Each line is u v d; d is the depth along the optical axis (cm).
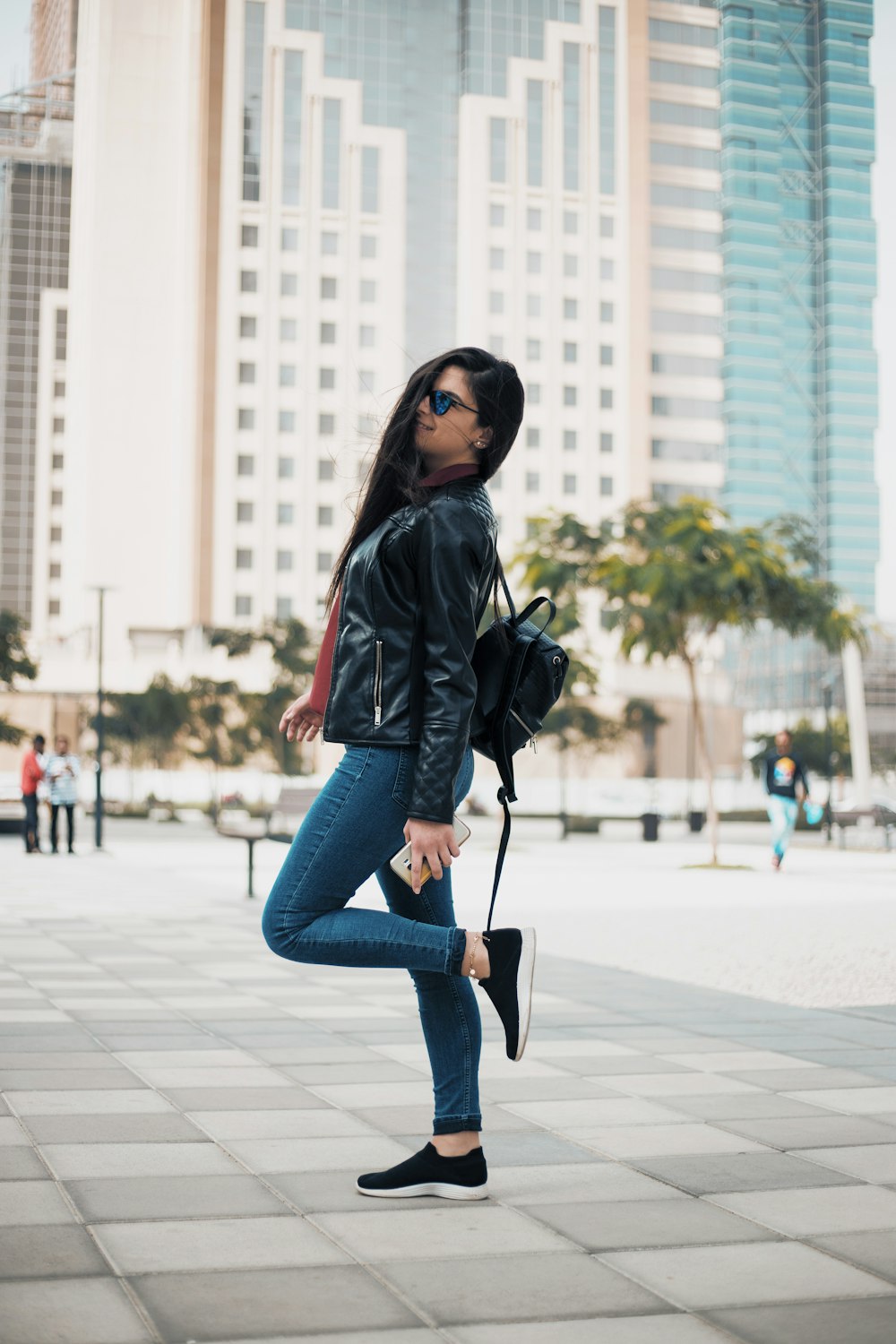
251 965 775
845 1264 270
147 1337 226
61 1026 560
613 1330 232
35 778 2220
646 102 8462
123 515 7775
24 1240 279
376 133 7975
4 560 10206
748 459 13400
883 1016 620
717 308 8631
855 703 3150
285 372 7788
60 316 9956
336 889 304
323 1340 226
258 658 7369
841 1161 356
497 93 8188
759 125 13500
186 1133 378
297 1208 306
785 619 2059
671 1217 303
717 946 920
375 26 8075
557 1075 474
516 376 314
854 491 14488
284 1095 429
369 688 301
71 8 10656
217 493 7650
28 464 10281
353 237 7919
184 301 7731
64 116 10481
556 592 2262
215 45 7800
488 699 310
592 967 805
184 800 6525
